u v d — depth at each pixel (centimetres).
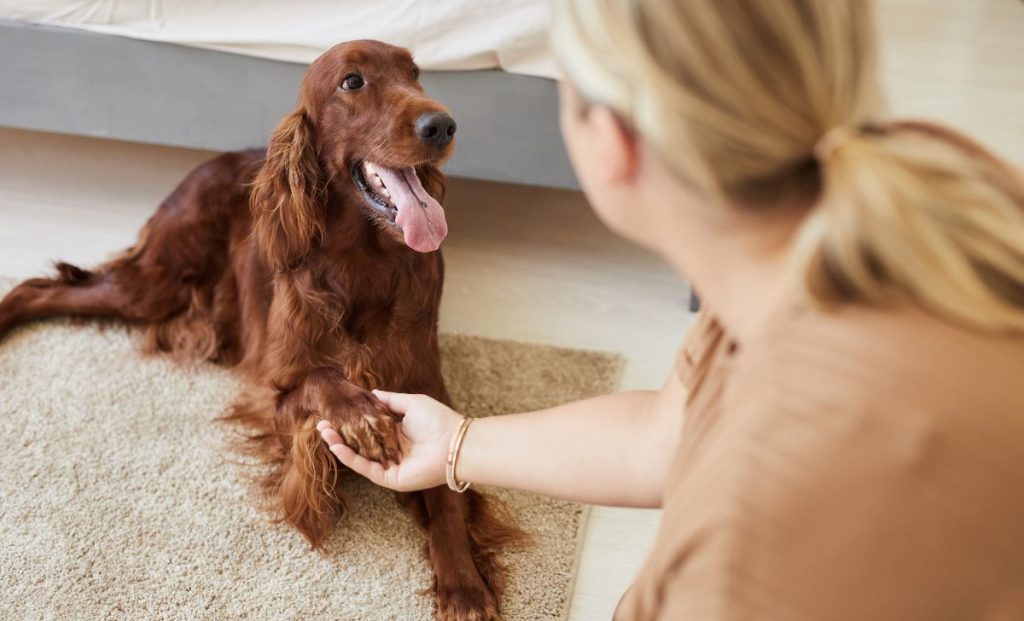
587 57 66
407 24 210
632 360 223
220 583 169
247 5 217
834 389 65
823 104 63
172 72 225
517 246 257
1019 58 361
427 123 167
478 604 165
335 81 171
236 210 214
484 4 208
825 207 64
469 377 213
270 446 189
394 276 183
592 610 171
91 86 229
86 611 163
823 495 65
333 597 168
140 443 194
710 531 70
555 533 181
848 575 65
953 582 64
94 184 268
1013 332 64
